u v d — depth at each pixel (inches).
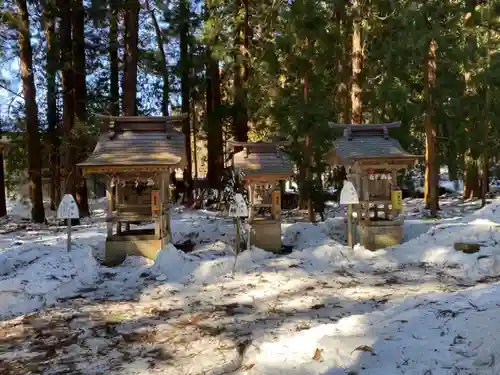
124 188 342.3
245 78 582.6
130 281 280.4
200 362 159.0
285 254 351.6
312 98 496.7
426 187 618.8
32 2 595.5
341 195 343.0
